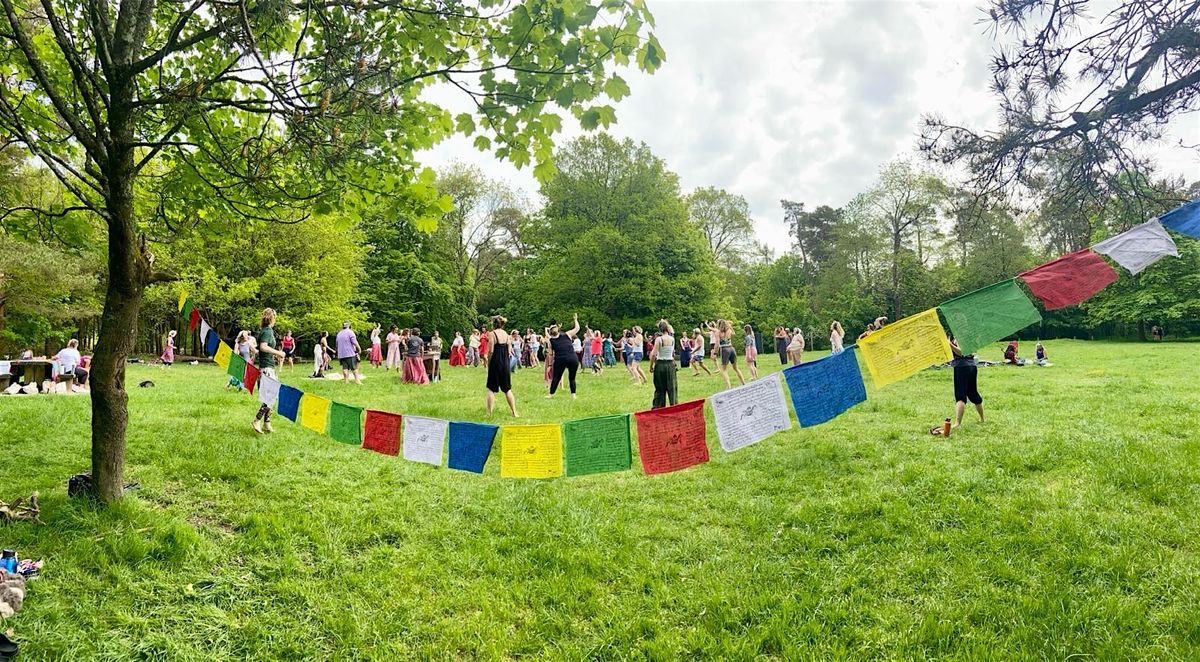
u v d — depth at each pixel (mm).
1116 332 40719
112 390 4676
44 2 3844
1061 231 7898
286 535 4645
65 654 3107
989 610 3764
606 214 36781
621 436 4051
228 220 5953
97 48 4297
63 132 5219
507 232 46750
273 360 7906
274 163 4879
